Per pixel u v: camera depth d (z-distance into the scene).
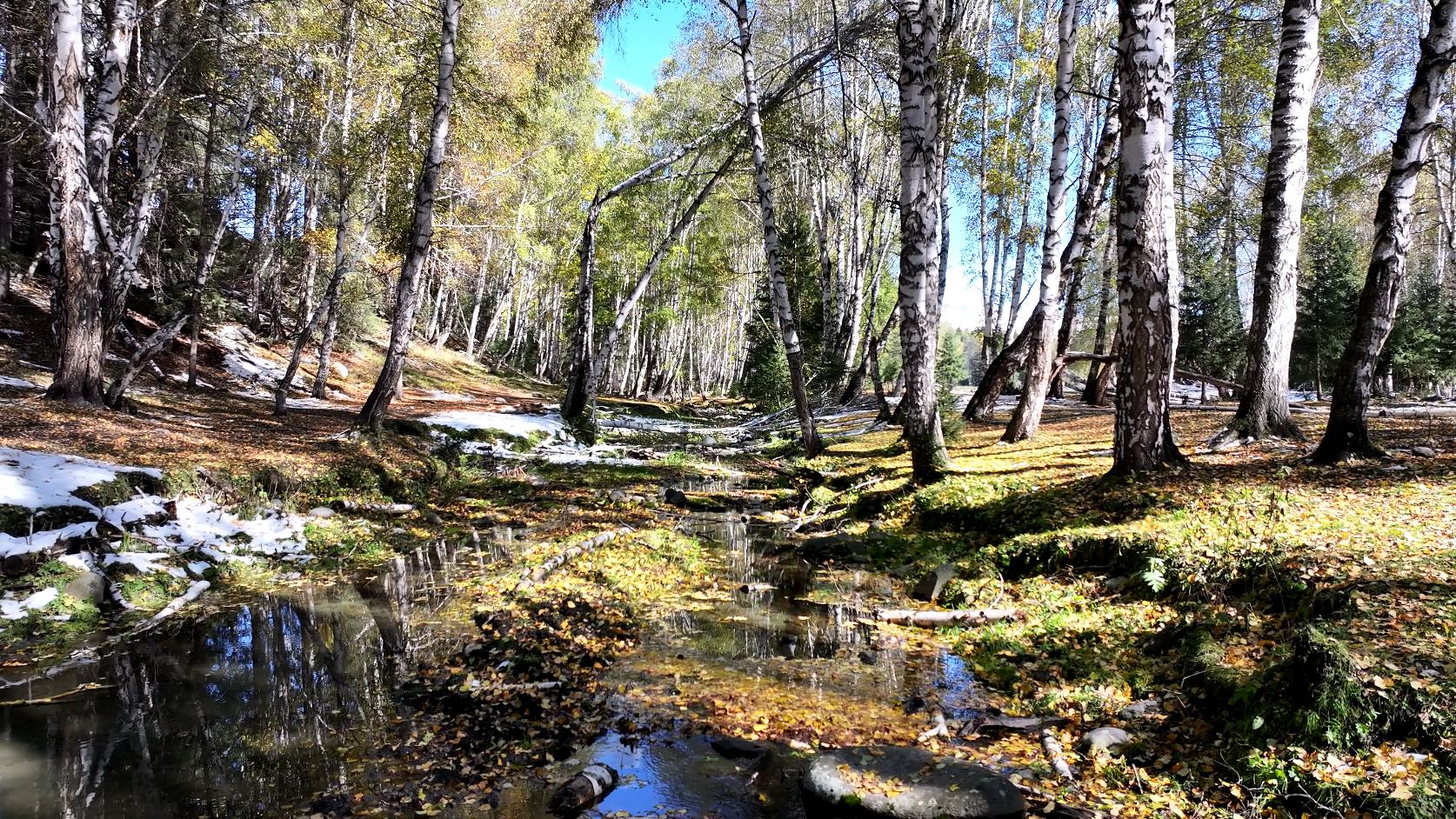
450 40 13.24
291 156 17.92
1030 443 13.34
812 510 11.84
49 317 17.95
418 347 36.34
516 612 6.57
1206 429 12.57
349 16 17.42
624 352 54.72
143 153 13.00
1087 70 19.17
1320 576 5.04
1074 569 6.83
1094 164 15.23
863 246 33.78
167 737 4.34
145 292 21.80
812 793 3.62
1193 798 3.55
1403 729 3.40
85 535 6.68
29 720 4.52
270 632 6.14
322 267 27.14
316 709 4.73
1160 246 7.93
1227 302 22.94
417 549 9.06
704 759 4.15
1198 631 5.11
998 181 21.83
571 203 39.25
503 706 4.80
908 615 6.52
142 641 5.87
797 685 5.17
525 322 52.69
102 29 12.21
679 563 8.56
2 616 5.70
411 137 18.34
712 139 20.84
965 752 4.18
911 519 9.59
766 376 28.81
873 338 22.05
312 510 9.50
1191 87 17.17
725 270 39.34
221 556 7.73
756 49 26.94
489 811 3.62
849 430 20.53
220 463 9.16
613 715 4.70
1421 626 4.05
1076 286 17.12
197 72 14.09
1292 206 9.45
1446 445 8.91
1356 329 8.00
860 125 27.02
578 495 12.75
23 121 13.86
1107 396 21.06
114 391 11.44
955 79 17.67
